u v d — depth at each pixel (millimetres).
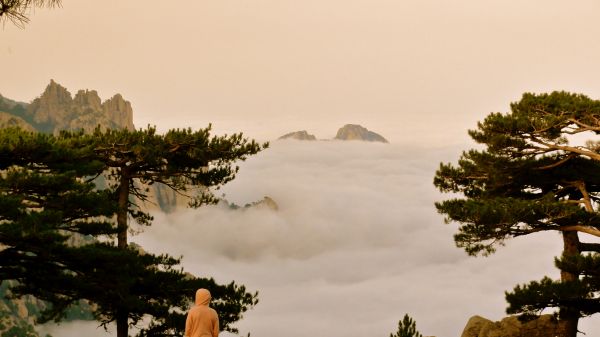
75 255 19547
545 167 23719
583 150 22406
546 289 20125
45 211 17938
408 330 17375
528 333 25188
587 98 22625
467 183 25453
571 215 21281
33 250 18766
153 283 24062
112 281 21547
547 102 22500
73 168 21016
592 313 21281
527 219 21391
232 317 24688
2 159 19906
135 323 24734
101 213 20125
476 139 23734
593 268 19719
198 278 24922
